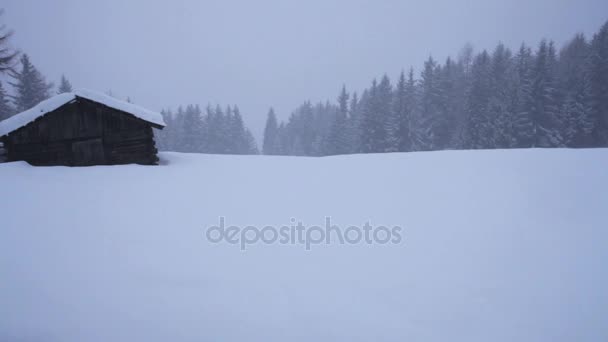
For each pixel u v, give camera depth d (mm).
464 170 7535
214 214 5445
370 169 8727
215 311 2799
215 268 3566
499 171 7129
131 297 2992
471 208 5293
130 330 2568
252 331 2559
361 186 7168
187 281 3277
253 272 3488
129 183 7543
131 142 10648
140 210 5602
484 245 4027
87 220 5062
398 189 6699
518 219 4715
